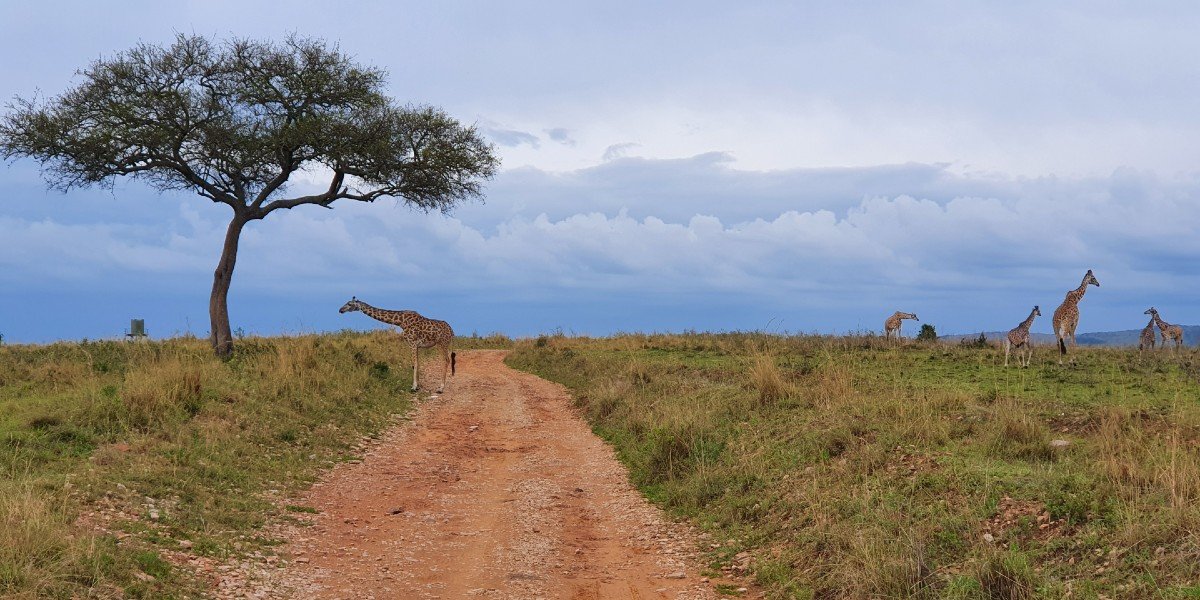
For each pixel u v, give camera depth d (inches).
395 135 1084.5
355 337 1291.8
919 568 262.2
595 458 554.9
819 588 284.5
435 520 403.2
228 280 1003.9
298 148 1040.8
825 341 994.1
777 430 476.4
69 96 968.3
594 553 352.8
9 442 423.5
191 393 557.9
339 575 311.6
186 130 987.9
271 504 398.9
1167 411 434.6
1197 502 270.2
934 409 454.0
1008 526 292.4
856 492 348.5
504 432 657.6
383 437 614.2
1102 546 261.7
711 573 321.1
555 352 1166.3
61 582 241.9
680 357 969.5
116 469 394.0
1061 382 601.9
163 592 260.1
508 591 300.7
